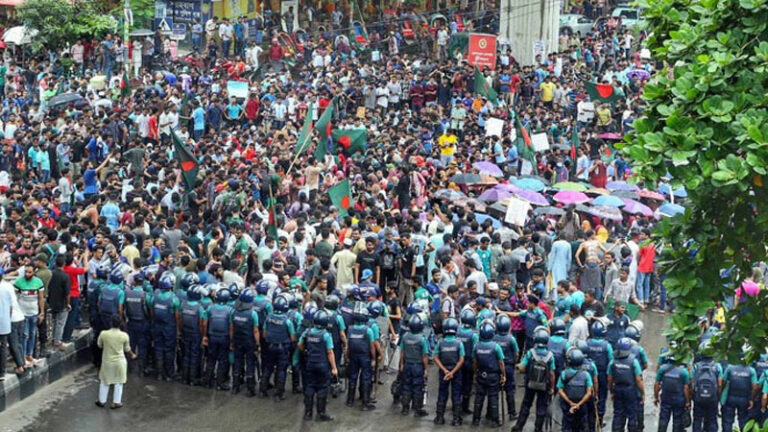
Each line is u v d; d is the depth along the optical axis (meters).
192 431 16.83
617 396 16.31
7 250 20.00
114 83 37.97
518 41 46.25
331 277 19.69
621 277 20.81
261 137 32.62
